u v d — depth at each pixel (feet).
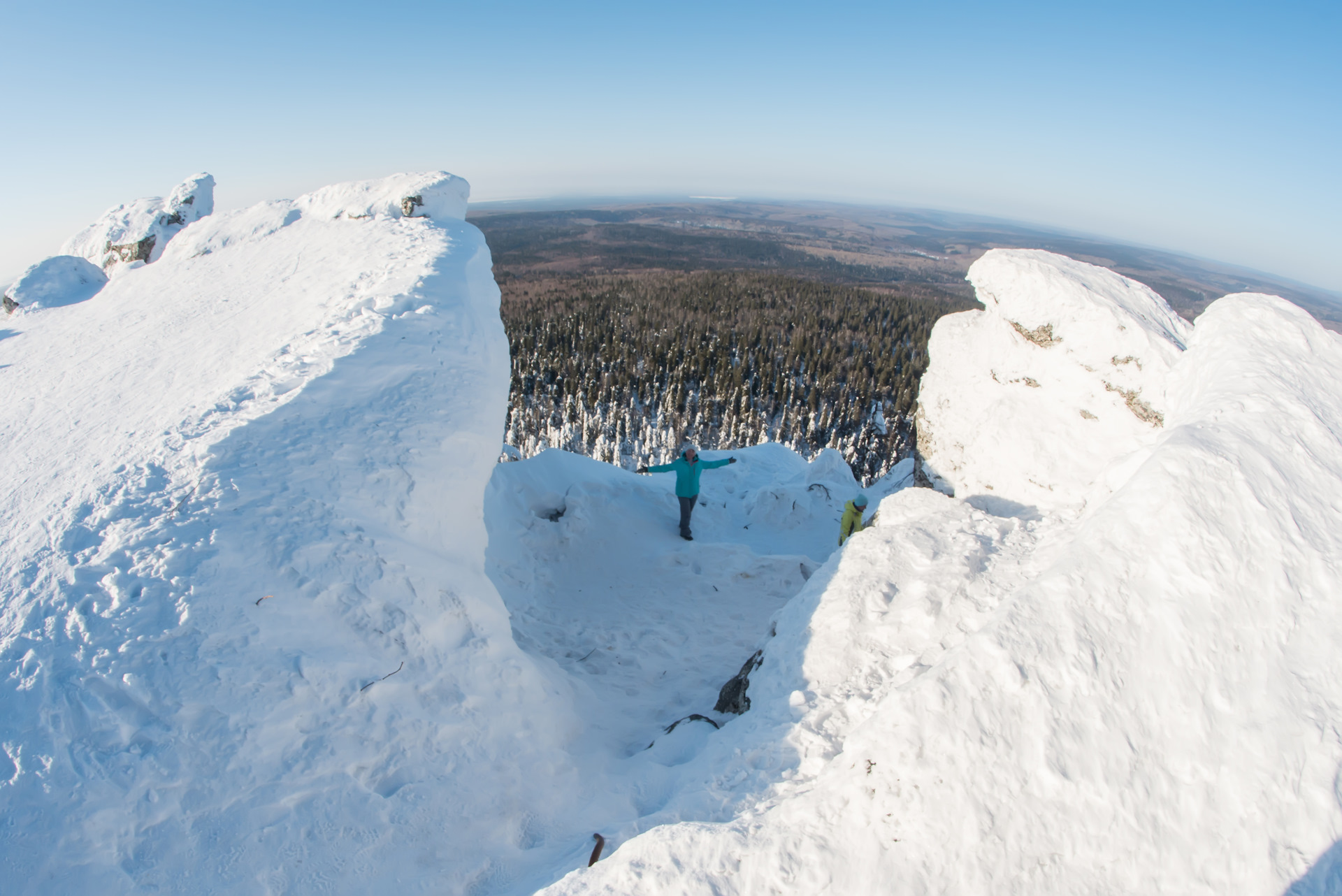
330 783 10.39
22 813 8.35
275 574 12.18
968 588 14.89
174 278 35.27
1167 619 10.13
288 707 10.63
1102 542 11.27
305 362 18.66
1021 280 21.12
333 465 15.08
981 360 23.02
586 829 12.32
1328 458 12.76
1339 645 9.87
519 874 10.96
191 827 9.05
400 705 11.98
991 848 8.55
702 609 24.86
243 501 13.37
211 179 47.47
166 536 12.17
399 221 32.50
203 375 20.53
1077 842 8.55
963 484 23.04
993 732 9.39
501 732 13.20
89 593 10.99
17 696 9.44
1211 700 9.41
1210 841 8.39
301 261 30.94
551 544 28.22
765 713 14.24
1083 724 9.34
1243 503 11.22
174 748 9.44
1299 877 7.90
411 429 16.94
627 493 33.32
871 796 9.31
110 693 9.66
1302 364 15.47
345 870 9.71
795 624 16.42
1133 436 18.83
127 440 16.34
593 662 21.01
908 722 9.71
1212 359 16.31
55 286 41.16
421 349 19.79
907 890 8.43
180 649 10.45
